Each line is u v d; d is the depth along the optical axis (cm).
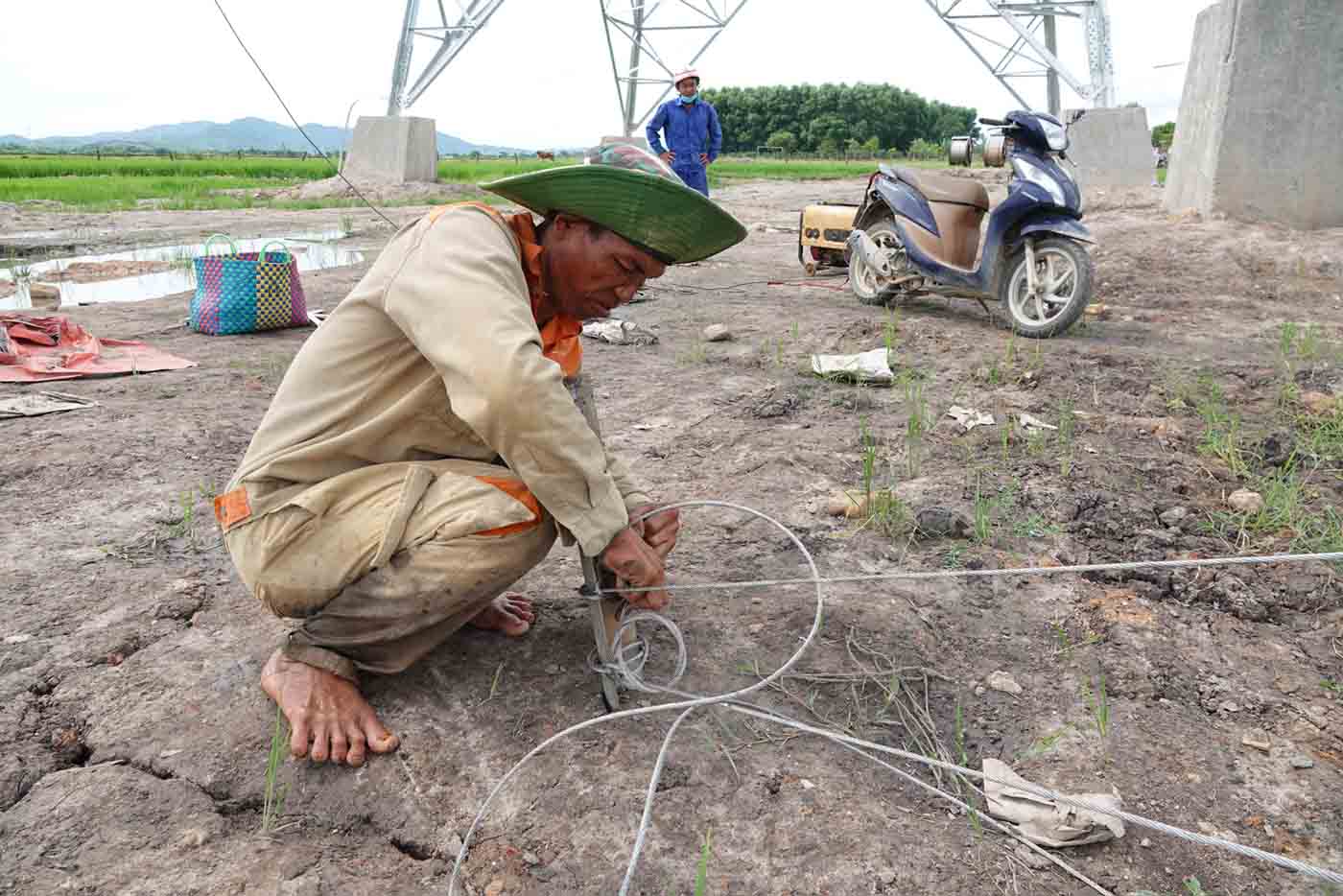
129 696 235
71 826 194
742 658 255
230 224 1468
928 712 237
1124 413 460
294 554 211
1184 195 963
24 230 1368
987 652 263
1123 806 205
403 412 210
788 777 212
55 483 368
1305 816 203
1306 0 827
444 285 188
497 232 200
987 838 196
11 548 313
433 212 206
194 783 207
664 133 1055
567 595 289
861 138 10862
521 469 195
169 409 464
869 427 443
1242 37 848
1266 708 239
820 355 561
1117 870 189
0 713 228
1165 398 480
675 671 245
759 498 363
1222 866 190
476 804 203
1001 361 553
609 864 188
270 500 210
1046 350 577
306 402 212
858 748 222
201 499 359
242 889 180
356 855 192
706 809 202
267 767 211
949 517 331
